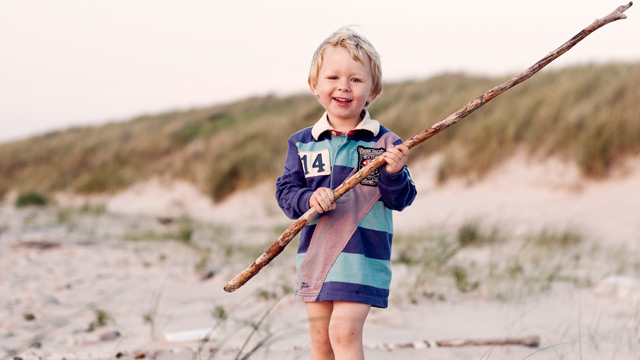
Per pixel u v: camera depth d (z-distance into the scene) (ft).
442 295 13.80
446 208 32.94
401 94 59.00
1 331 11.16
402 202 6.95
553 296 13.88
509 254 19.21
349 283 6.70
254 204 43.42
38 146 75.46
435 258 16.84
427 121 41.52
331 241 6.91
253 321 11.70
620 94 35.91
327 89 7.19
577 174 32.53
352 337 6.66
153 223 33.86
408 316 12.19
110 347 10.03
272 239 26.16
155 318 12.12
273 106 81.00
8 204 48.73
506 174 35.01
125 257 20.17
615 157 31.99
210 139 57.16
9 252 20.88
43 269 17.85
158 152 59.52
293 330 10.93
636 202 28.55
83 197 55.36
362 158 7.18
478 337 10.49
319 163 7.28
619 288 13.92
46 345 10.27
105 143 66.95
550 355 9.35
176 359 9.27
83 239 24.58
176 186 51.29
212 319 11.94
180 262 19.25
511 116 37.99
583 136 33.06
